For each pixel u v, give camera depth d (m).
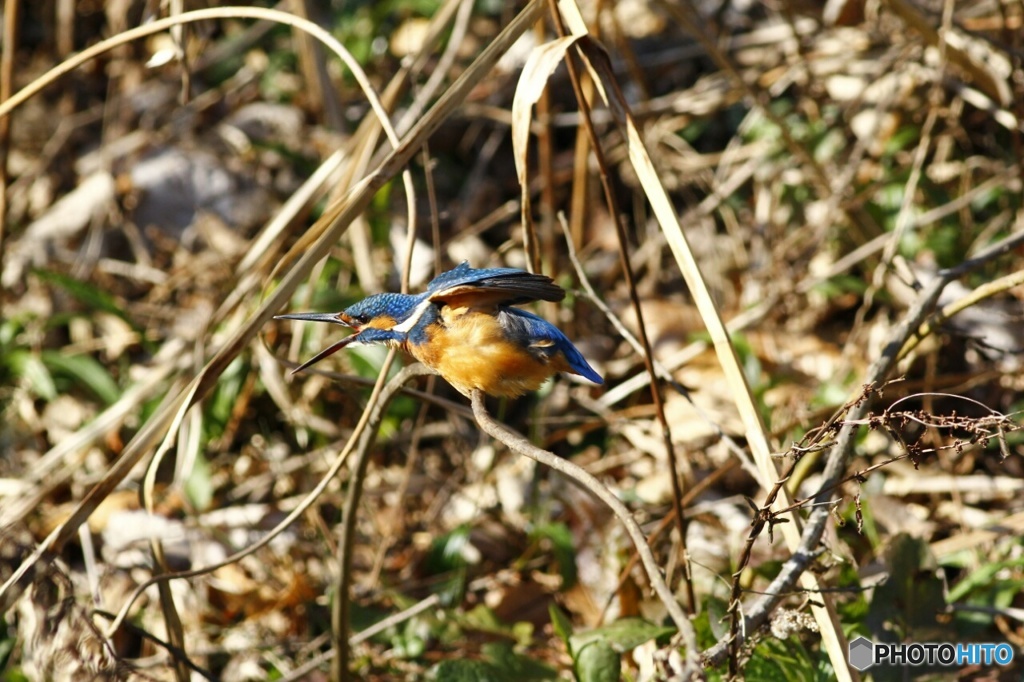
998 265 11.36
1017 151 10.57
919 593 7.63
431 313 6.43
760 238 12.55
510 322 6.33
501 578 10.23
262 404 11.87
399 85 9.27
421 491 11.15
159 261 13.05
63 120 14.32
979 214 12.31
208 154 13.68
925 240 11.69
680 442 10.84
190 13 7.29
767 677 7.11
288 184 13.52
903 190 12.03
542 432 11.02
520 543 10.60
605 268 12.77
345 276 12.48
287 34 15.00
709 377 11.31
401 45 14.48
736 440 10.71
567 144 14.01
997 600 8.45
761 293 11.96
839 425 5.64
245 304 11.18
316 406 11.62
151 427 6.75
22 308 12.66
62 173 13.87
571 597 9.66
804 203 12.57
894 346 7.06
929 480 9.80
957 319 10.99
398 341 6.53
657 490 10.42
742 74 13.14
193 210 13.28
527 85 6.41
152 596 9.96
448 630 9.27
